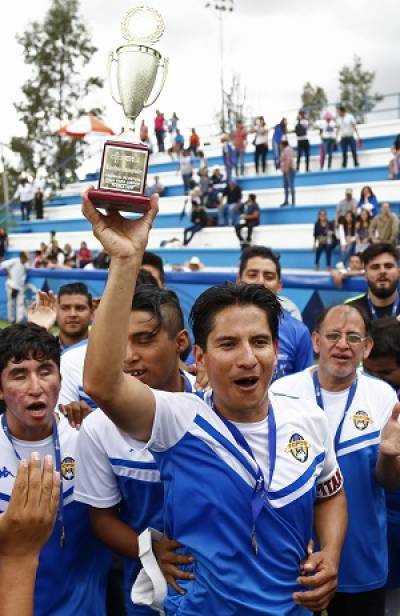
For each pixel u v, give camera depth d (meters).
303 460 1.95
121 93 1.97
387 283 4.96
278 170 20.95
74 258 18.55
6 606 1.72
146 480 2.25
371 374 3.22
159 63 2.00
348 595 2.70
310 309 8.87
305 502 1.92
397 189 17.58
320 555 1.95
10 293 14.20
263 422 1.95
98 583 2.41
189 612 1.84
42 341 2.31
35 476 1.75
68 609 2.31
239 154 21.66
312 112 31.03
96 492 2.31
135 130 1.95
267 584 1.82
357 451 2.71
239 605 1.78
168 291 2.54
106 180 1.84
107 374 1.81
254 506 1.84
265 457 1.92
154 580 1.95
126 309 1.84
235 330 1.86
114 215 1.90
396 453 2.44
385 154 19.89
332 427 2.77
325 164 21.00
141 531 2.29
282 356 4.13
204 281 10.32
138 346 2.34
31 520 1.73
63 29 45.88
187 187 21.62
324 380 2.86
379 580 2.70
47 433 2.39
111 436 2.28
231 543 1.82
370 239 14.39
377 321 3.29
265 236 17.89
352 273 8.48
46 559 2.28
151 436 1.91
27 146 46.09
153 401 1.91
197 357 2.03
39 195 24.97
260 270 4.43
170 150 25.72
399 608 3.13
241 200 19.14
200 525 1.85
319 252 15.64
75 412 2.68
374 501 2.71
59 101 46.47
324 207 18.17
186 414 1.93
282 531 1.87
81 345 3.52
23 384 2.28
